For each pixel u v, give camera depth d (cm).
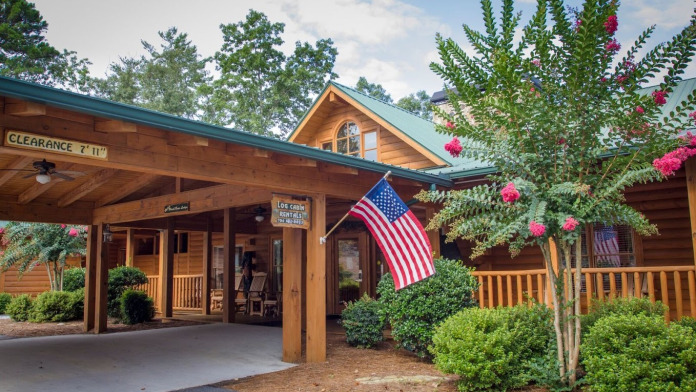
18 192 1008
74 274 1645
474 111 611
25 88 447
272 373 739
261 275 1555
